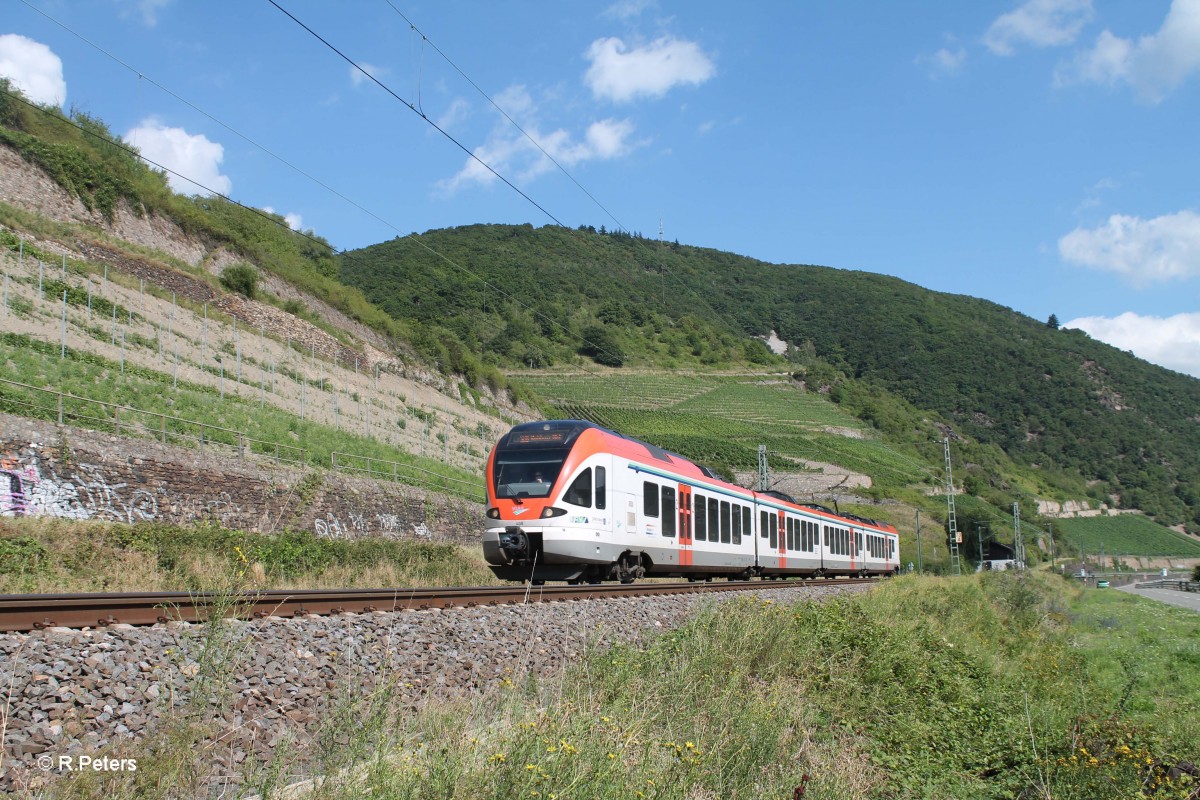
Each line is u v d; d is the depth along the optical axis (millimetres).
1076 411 186375
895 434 128000
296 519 26297
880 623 15992
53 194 39312
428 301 103688
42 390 22891
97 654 7039
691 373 111938
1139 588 86312
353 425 40219
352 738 6332
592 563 18766
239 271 44844
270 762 6109
